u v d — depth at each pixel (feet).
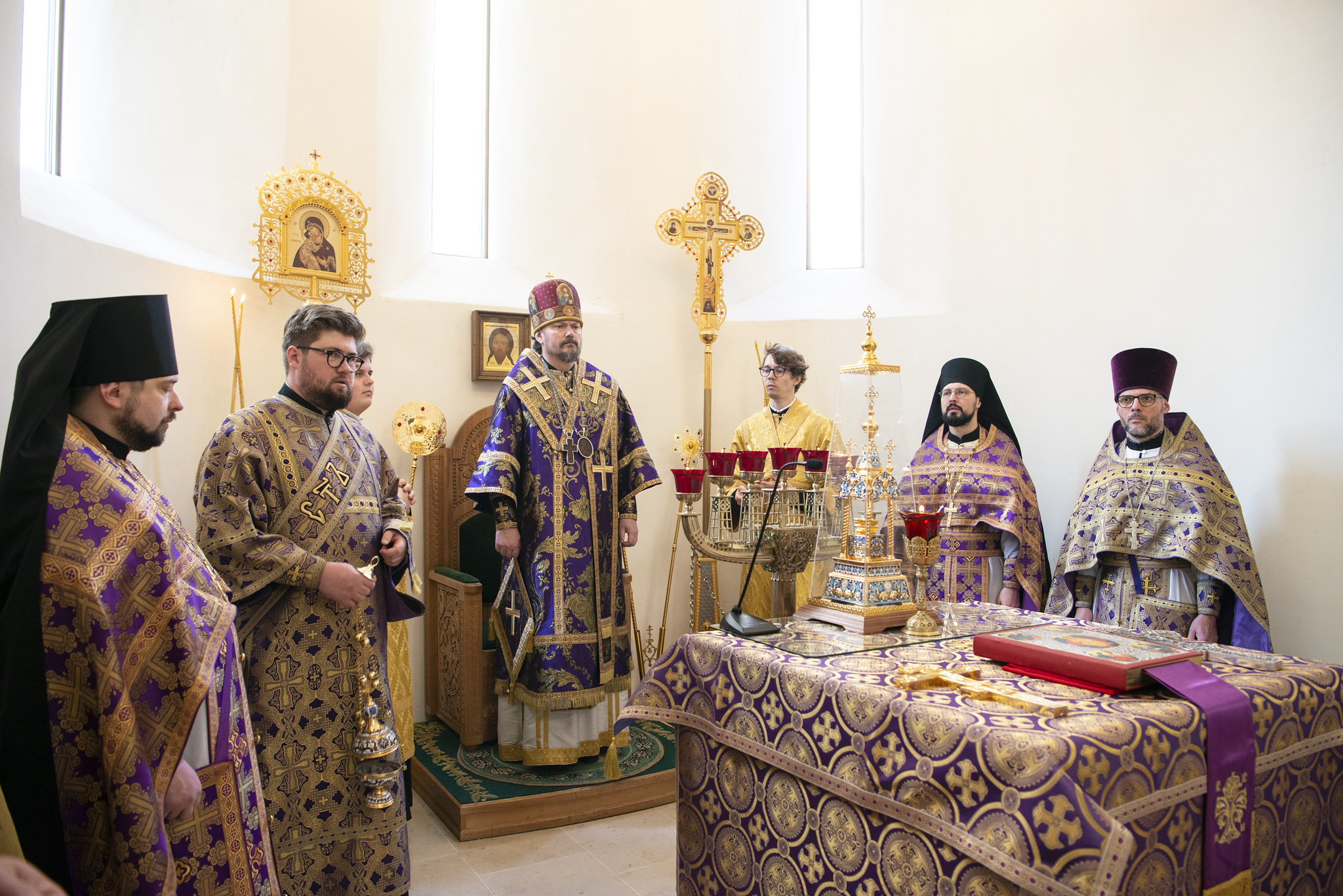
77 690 5.10
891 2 17.43
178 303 11.97
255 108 13.74
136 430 5.80
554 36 16.69
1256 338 11.87
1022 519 12.64
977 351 15.81
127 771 5.01
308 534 7.95
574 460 12.03
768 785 6.23
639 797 11.69
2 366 8.58
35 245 9.30
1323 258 11.19
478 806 10.72
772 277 18.04
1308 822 5.65
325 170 14.34
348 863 7.93
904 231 17.16
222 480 7.57
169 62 12.98
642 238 16.83
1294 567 11.34
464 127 16.66
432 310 14.87
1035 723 4.60
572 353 12.15
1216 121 12.46
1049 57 14.87
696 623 9.73
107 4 12.44
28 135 11.72
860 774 5.29
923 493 13.20
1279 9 11.77
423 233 15.71
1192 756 4.80
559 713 11.89
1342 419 10.93
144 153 12.67
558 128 16.63
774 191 18.06
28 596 4.94
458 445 14.32
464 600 12.85
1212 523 10.35
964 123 16.22
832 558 7.41
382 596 8.70
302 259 12.92
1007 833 4.32
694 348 17.02
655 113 17.17
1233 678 5.49
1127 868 4.43
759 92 17.98
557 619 11.69
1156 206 13.20
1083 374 14.20
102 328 5.63
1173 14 13.07
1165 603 10.58
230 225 13.39
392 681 11.12
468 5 16.70
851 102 18.30
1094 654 5.44
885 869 5.18
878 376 7.13
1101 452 11.83
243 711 6.38
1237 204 12.17
